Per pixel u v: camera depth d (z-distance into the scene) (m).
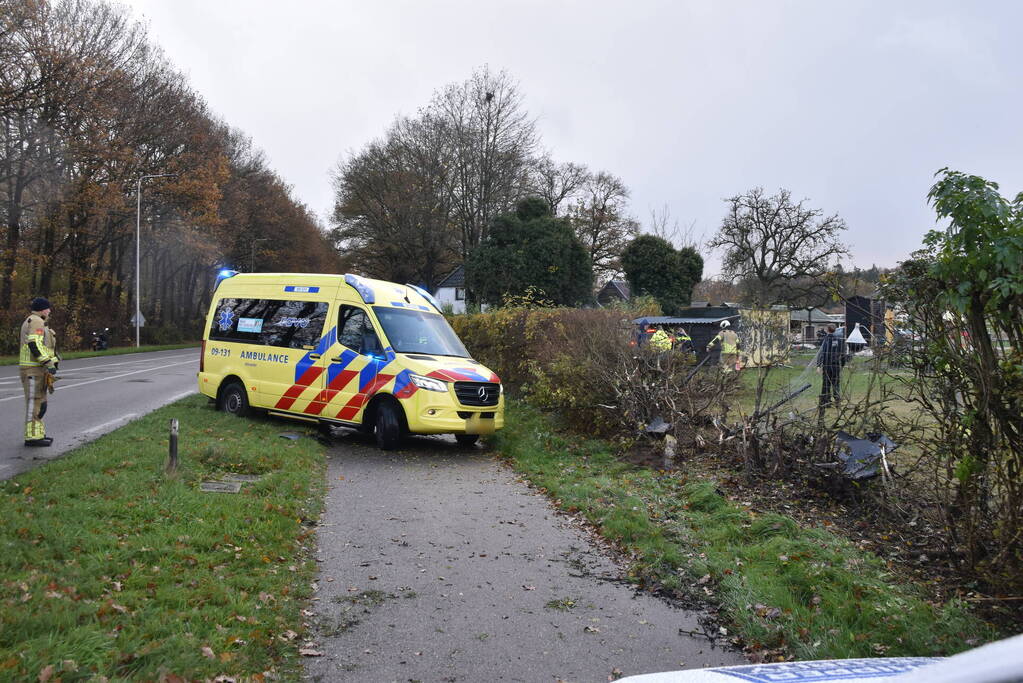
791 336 9.56
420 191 48.22
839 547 5.88
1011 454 4.57
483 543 6.45
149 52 40.53
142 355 38.38
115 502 6.25
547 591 5.36
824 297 41.09
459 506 7.72
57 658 3.47
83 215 39.81
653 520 7.04
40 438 9.31
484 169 46.44
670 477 8.68
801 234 43.06
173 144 43.12
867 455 7.00
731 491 7.88
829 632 4.39
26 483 6.73
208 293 71.69
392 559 5.93
